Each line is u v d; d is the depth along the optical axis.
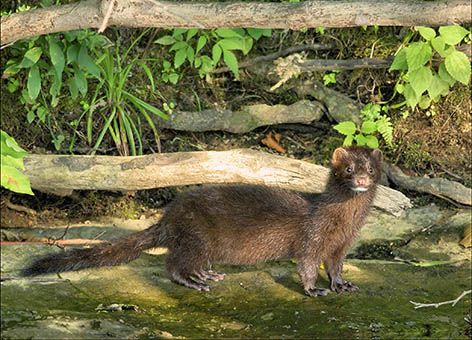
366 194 6.93
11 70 7.99
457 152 8.74
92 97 8.46
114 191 8.32
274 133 8.91
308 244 6.89
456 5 6.69
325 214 6.87
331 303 6.65
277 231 7.01
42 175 7.63
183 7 6.86
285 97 8.92
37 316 6.15
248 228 7.02
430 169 8.70
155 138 8.62
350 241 7.01
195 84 8.91
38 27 7.05
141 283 6.96
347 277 7.15
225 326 6.21
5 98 8.45
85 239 7.79
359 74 8.85
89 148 8.52
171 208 7.09
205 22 6.88
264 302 6.68
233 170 7.53
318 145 8.85
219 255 7.11
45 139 8.53
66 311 6.30
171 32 8.70
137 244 6.98
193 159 7.55
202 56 8.56
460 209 8.27
